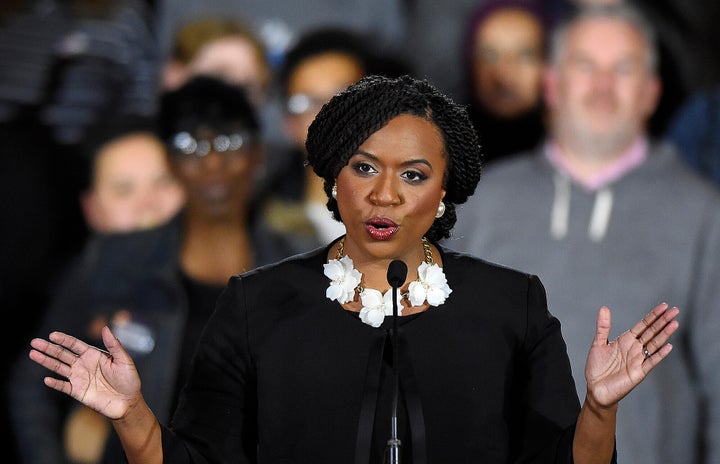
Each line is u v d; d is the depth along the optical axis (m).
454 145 7.67
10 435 16.23
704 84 16.91
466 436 7.61
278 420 7.69
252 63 17.77
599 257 15.00
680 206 15.23
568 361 7.93
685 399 14.74
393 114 7.47
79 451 15.62
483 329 7.75
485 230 15.42
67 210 16.73
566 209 15.35
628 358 7.30
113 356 7.39
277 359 7.76
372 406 7.54
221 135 15.53
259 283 8.00
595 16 16.19
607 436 7.40
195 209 15.44
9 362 16.42
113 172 16.41
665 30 17.00
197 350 8.03
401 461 7.55
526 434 7.72
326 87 17.11
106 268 15.29
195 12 18.17
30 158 17.00
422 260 7.93
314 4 18.09
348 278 7.81
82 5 18.69
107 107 17.92
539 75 17.17
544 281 15.02
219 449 7.77
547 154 15.77
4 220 16.72
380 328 7.73
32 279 16.69
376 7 18.19
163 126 15.70
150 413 7.49
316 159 7.72
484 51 17.41
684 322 14.92
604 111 15.65
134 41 18.39
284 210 16.11
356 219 7.53
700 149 16.61
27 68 18.20
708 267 14.95
